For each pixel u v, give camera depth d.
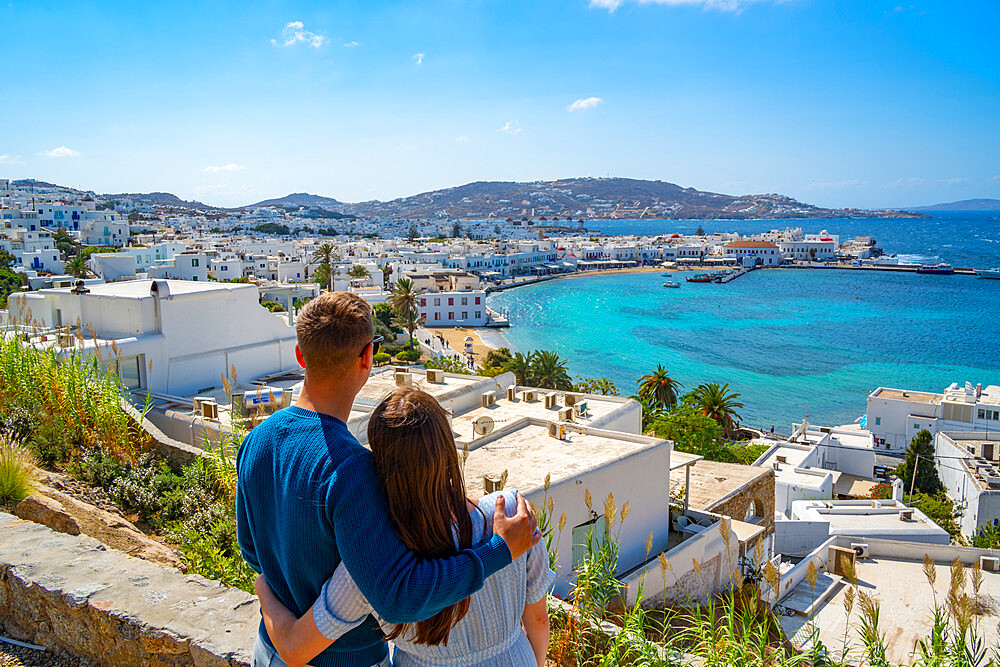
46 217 175.12
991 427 60.06
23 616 5.07
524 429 17.09
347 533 2.47
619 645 5.79
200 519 9.00
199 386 20.38
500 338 108.50
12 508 7.64
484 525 2.82
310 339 2.75
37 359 12.11
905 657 15.04
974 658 5.71
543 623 3.15
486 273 188.12
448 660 2.85
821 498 39.03
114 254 106.94
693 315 132.38
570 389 62.75
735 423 57.38
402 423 2.54
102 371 16.64
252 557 2.99
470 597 2.80
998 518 41.72
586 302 151.00
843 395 77.81
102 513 8.26
